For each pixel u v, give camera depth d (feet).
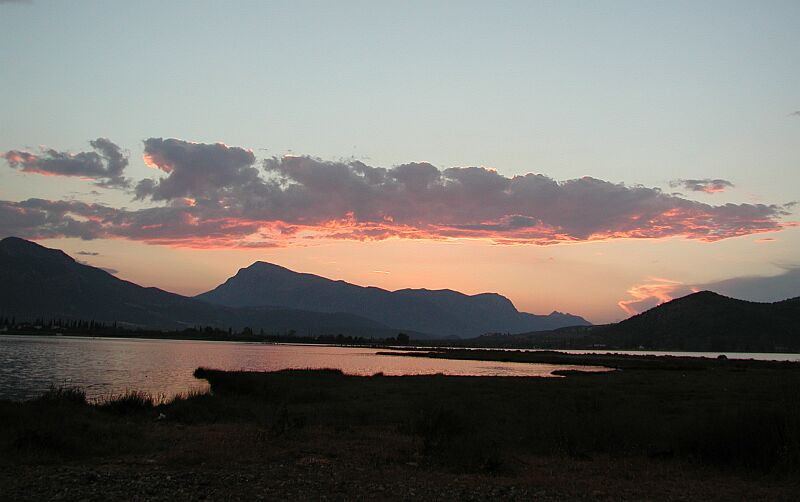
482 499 42.50
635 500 42.39
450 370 275.80
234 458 55.98
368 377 187.93
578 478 49.98
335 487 45.27
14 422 68.80
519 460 57.57
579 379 187.73
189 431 73.56
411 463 55.72
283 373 194.70
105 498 40.27
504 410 92.58
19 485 43.21
